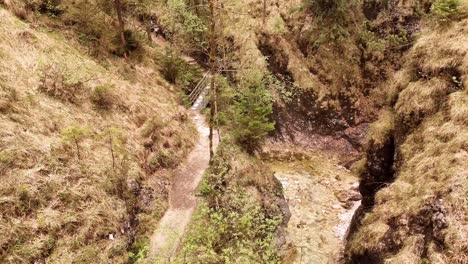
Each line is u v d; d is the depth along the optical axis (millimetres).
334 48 27422
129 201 14883
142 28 29594
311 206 21312
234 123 21422
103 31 23766
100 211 13398
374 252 11289
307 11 27812
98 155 15164
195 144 21312
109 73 20828
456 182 10031
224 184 17328
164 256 13430
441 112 12508
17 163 12539
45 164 13188
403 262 9547
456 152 10961
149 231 14922
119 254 13000
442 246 9242
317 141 26562
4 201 11398
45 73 16469
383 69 27219
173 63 26641
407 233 10438
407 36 26797
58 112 15562
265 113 19203
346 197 21859
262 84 21891
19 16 19734
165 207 16250
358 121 26859
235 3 29094
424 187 10812
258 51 26938
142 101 20656
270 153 25672
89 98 17797
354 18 27516
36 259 11086
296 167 24812
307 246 18297
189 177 18438
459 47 12781
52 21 21531
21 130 13570
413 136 13141
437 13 14102
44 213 12023
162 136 19531
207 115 23641
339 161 25547
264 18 27656
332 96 27141
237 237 14398
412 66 14602
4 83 14641
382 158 15195
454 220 9375
